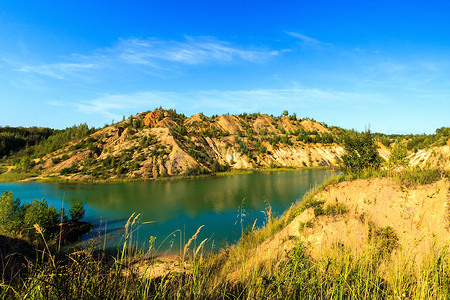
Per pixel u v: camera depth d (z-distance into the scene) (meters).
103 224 29.19
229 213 34.16
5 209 18.19
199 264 3.97
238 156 133.38
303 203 13.17
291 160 135.38
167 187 65.19
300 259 4.57
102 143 121.81
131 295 2.93
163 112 192.62
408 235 8.19
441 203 8.77
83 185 72.12
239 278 4.48
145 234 24.48
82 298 2.64
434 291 4.04
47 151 122.62
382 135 153.50
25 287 2.71
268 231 12.13
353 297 3.92
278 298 3.86
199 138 142.50
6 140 158.50
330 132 195.88
